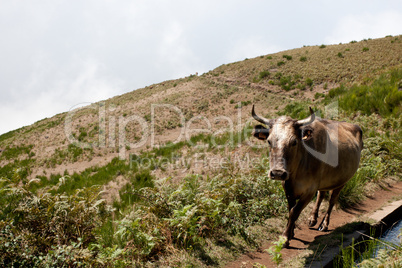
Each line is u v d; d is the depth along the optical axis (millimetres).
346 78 35875
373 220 5918
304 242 5441
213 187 7133
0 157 24812
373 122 13430
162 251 4953
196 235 5234
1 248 3982
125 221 5031
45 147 26141
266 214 6539
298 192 5180
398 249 4348
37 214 4879
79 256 4145
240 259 4945
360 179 7930
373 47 43062
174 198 6152
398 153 9891
